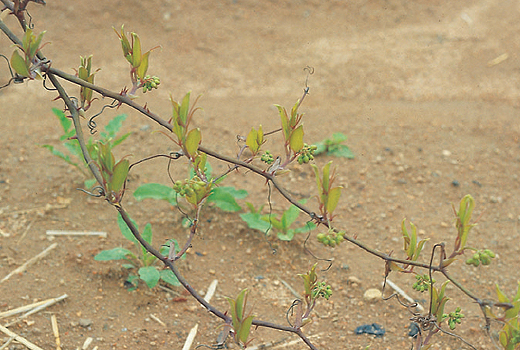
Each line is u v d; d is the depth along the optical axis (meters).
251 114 5.36
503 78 6.29
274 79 6.13
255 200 4.17
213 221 3.94
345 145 4.87
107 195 1.96
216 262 3.62
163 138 4.84
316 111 5.47
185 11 7.26
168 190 3.79
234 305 2.00
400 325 3.23
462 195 4.37
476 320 3.27
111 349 2.95
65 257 3.53
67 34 6.74
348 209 4.17
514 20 7.61
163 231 3.80
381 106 5.64
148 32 6.89
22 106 5.36
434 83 6.16
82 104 2.21
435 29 7.36
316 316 3.29
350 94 5.88
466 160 4.77
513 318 2.05
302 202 3.81
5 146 4.61
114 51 6.50
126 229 3.41
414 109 5.59
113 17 7.07
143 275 3.19
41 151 4.57
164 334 3.07
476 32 7.30
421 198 4.33
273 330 3.16
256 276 3.55
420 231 3.98
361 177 4.52
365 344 3.09
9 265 3.43
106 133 4.19
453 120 5.38
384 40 7.07
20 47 1.90
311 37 7.05
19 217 3.83
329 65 6.45
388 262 2.16
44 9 7.08
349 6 7.75
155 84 2.17
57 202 4.00
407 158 4.77
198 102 5.57
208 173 3.78
